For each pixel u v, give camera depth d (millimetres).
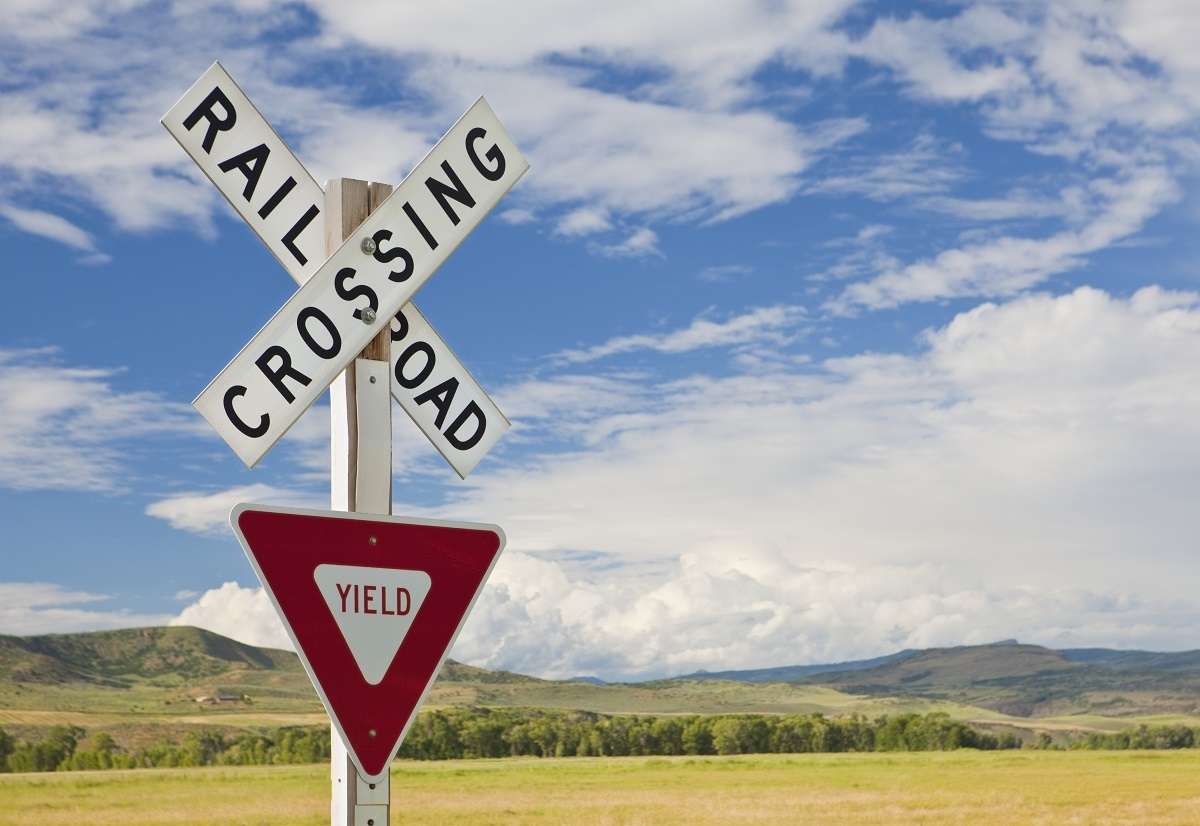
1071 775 86438
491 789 83375
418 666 3426
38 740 142500
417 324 4023
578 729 134625
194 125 3561
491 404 4137
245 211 3625
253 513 3268
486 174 3906
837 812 65438
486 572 3572
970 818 60344
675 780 90375
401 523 3467
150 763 131875
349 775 3322
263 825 63781
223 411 3371
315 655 3291
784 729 134750
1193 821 57844
